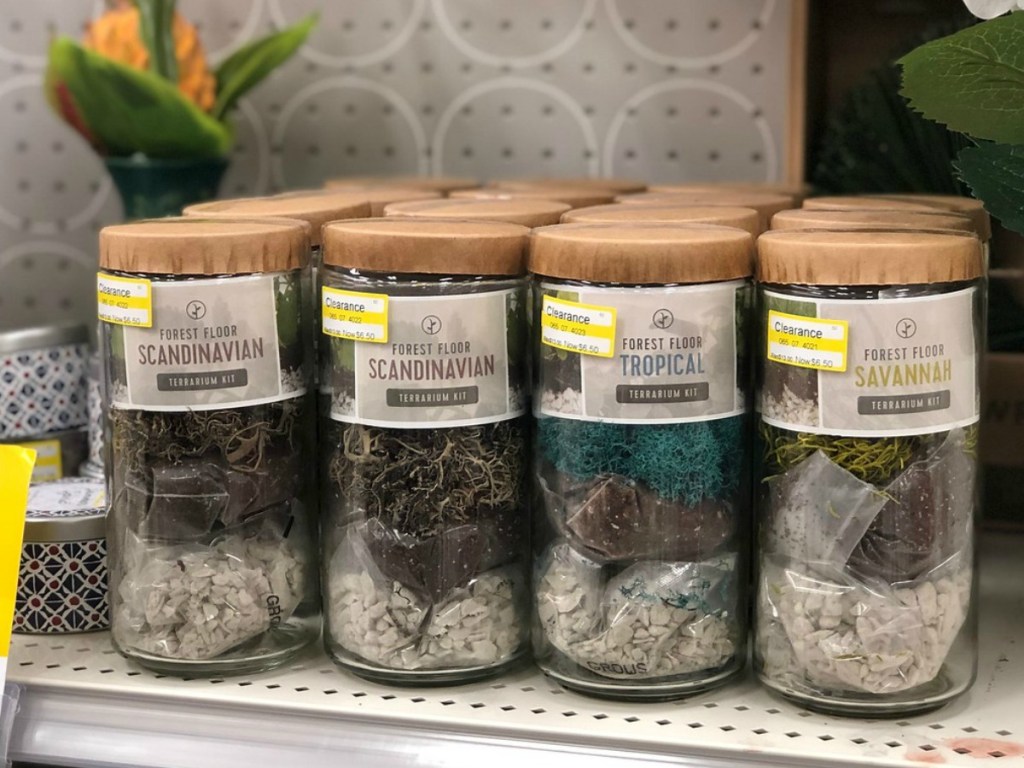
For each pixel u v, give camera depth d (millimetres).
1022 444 1174
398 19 1543
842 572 764
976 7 809
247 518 849
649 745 766
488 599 838
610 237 772
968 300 762
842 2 1361
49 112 1592
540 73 1521
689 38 1479
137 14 1354
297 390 865
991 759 738
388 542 818
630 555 790
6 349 1196
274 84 1584
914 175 1218
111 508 885
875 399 743
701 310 771
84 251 1619
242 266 818
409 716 801
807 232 803
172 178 1354
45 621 972
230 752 810
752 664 867
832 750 750
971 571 814
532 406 843
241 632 854
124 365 833
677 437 780
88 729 839
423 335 793
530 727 783
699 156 1501
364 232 795
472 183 1323
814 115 1347
